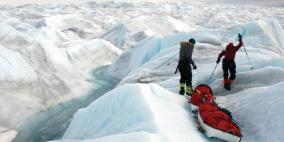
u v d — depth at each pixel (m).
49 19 42.78
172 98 7.23
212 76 9.77
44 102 13.93
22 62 15.02
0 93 12.73
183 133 5.27
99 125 7.54
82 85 16.64
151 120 5.64
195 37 16.02
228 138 5.46
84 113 8.60
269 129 5.83
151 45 17.78
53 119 12.88
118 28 35.31
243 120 6.52
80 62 21.22
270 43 15.28
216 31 17.72
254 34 16.33
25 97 13.42
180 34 17.25
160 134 4.87
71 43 23.22
